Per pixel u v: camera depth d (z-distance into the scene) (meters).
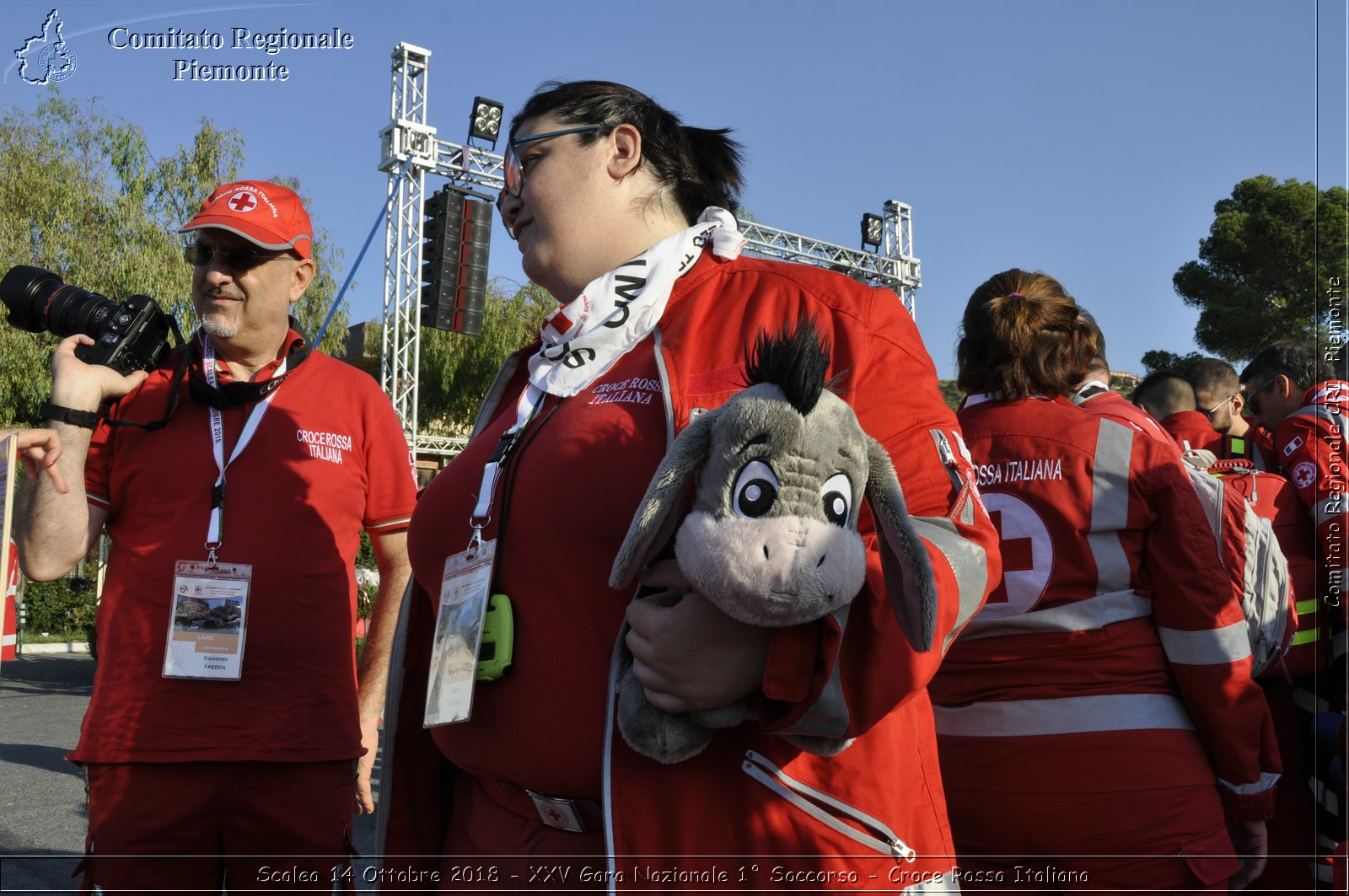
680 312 1.35
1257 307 20.38
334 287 17.56
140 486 2.37
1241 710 1.99
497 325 20.70
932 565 0.99
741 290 1.34
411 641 1.63
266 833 2.28
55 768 6.52
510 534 1.35
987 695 2.07
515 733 1.31
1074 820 1.97
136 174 16.81
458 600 1.40
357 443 2.60
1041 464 2.12
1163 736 2.00
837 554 0.93
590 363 1.40
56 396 2.23
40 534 2.20
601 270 1.50
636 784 1.13
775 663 0.98
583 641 1.27
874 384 1.20
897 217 19.88
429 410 21.17
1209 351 21.33
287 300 2.54
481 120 13.51
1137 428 2.12
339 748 2.36
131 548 2.34
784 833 1.10
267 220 2.45
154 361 2.41
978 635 2.10
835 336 1.23
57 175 16.27
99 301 2.36
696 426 1.02
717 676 1.02
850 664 1.03
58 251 16.19
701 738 1.09
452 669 1.37
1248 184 21.64
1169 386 4.05
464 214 12.02
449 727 1.41
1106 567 2.04
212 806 2.23
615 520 1.26
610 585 1.02
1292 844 2.89
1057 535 2.06
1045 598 2.04
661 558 1.12
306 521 2.41
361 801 2.65
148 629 2.28
